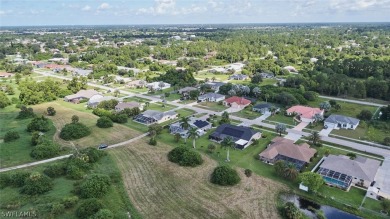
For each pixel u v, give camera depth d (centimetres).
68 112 12225
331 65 18750
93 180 6412
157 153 8369
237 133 9238
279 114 11800
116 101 12912
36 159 7981
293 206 5669
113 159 8006
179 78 17412
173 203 6081
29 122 10881
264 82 17325
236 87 14550
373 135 9519
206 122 10381
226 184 6738
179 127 9931
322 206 6059
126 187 6656
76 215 5578
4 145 8812
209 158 8088
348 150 8550
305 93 13662
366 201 6178
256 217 5656
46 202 5922
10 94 15075
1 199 6050
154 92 15538
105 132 9950
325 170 7088
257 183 6844
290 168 6912
